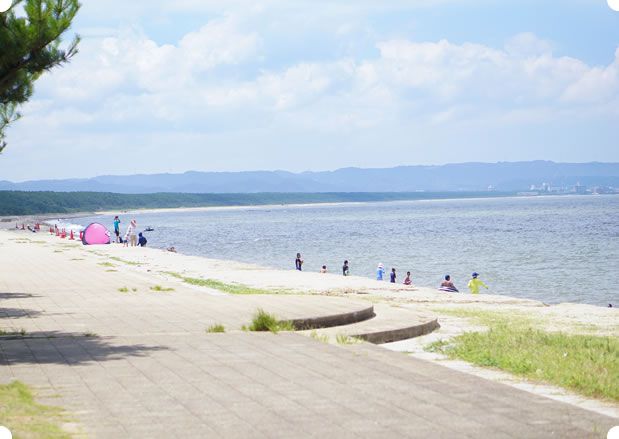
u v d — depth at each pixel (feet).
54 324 44.14
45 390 26.63
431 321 48.24
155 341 37.76
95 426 21.94
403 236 321.32
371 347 36.35
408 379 28.66
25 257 118.83
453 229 382.42
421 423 22.38
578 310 63.87
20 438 19.92
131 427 21.85
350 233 360.89
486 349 37.47
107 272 87.92
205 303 54.85
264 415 23.26
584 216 554.46
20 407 23.53
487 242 269.44
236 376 29.14
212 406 24.39
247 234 375.45
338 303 53.31
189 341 37.83
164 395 25.91
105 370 30.25
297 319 44.32
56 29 37.19
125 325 43.73
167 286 70.33
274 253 230.07
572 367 32.14
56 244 172.45
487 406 24.47
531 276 155.43
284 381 28.25
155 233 404.98
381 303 68.39
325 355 33.88
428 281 148.25
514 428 21.85
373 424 22.25
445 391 26.63
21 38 36.70
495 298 73.31
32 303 55.52
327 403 24.82
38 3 36.83
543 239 281.95
